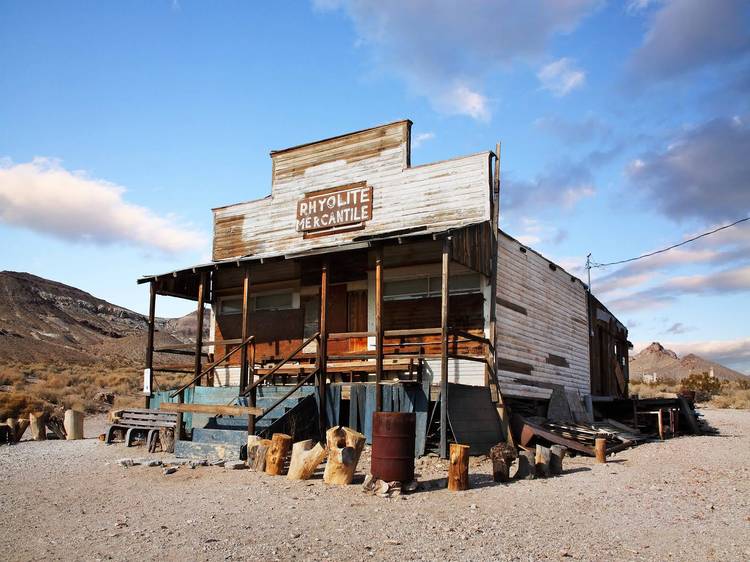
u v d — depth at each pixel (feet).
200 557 21.01
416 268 54.19
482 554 21.21
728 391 139.64
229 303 66.13
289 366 57.36
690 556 21.04
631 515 26.71
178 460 41.55
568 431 49.67
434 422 44.06
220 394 51.11
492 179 52.75
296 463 35.24
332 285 58.80
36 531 24.95
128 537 23.66
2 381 113.29
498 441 46.50
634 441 52.37
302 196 63.05
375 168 58.65
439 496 30.55
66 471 39.58
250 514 26.99
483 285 50.52
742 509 27.99
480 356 49.49
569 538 23.17
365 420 45.34
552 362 61.98
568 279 69.46
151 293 58.49
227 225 68.13
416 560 20.59
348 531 24.13
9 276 385.50
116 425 53.93
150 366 57.16
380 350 44.80
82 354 272.10
